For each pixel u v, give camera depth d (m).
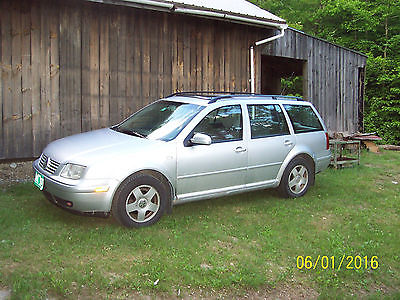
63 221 4.73
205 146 5.16
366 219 5.52
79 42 7.54
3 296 3.07
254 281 3.65
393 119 19.89
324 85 12.49
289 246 4.48
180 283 3.55
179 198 5.02
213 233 4.65
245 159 5.57
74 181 4.34
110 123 8.00
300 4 25.25
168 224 4.82
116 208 4.48
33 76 7.11
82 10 7.53
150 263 3.80
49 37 7.22
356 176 8.18
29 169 7.15
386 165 9.66
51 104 7.31
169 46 8.70
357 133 12.55
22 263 3.62
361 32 21.78
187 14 8.02
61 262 3.67
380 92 20.62
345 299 3.60
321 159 6.64
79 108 7.62
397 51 20.75
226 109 5.56
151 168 4.67
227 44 9.62
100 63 7.80
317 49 12.13
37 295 3.10
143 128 5.44
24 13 6.95
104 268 3.67
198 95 5.96
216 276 3.70
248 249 4.35
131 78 8.22
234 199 6.09
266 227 4.97
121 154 4.57
